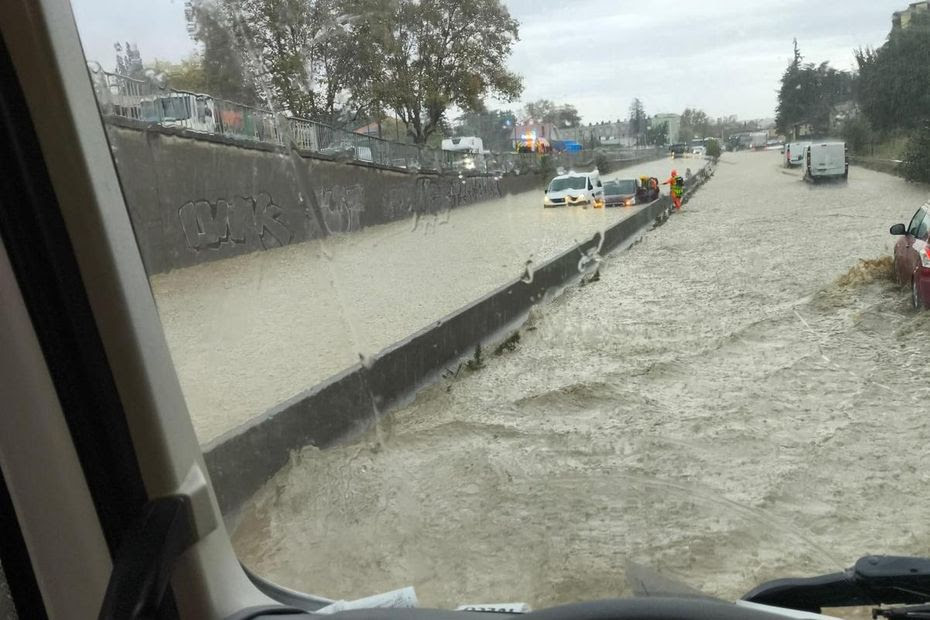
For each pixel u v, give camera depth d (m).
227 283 7.37
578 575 3.45
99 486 1.65
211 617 1.74
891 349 8.52
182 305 5.14
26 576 1.65
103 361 1.65
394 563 3.64
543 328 11.70
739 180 25.30
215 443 4.29
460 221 19.23
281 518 4.28
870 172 16.70
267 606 1.84
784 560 3.57
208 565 1.77
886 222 15.11
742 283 14.18
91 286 1.64
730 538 3.83
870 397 6.80
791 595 2.06
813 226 17.19
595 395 7.66
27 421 1.62
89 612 1.66
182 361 5.33
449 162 18.67
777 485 4.71
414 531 4.01
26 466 1.63
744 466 5.22
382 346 9.79
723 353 9.38
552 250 18.31
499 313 11.68
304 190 11.16
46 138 1.60
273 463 5.05
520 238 19.92
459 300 13.80
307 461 5.18
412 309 12.84
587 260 17.98
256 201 8.12
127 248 1.70
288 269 10.91
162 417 1.69
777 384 7.62
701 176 26.28
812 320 10.71
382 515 4.27
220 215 5.91
